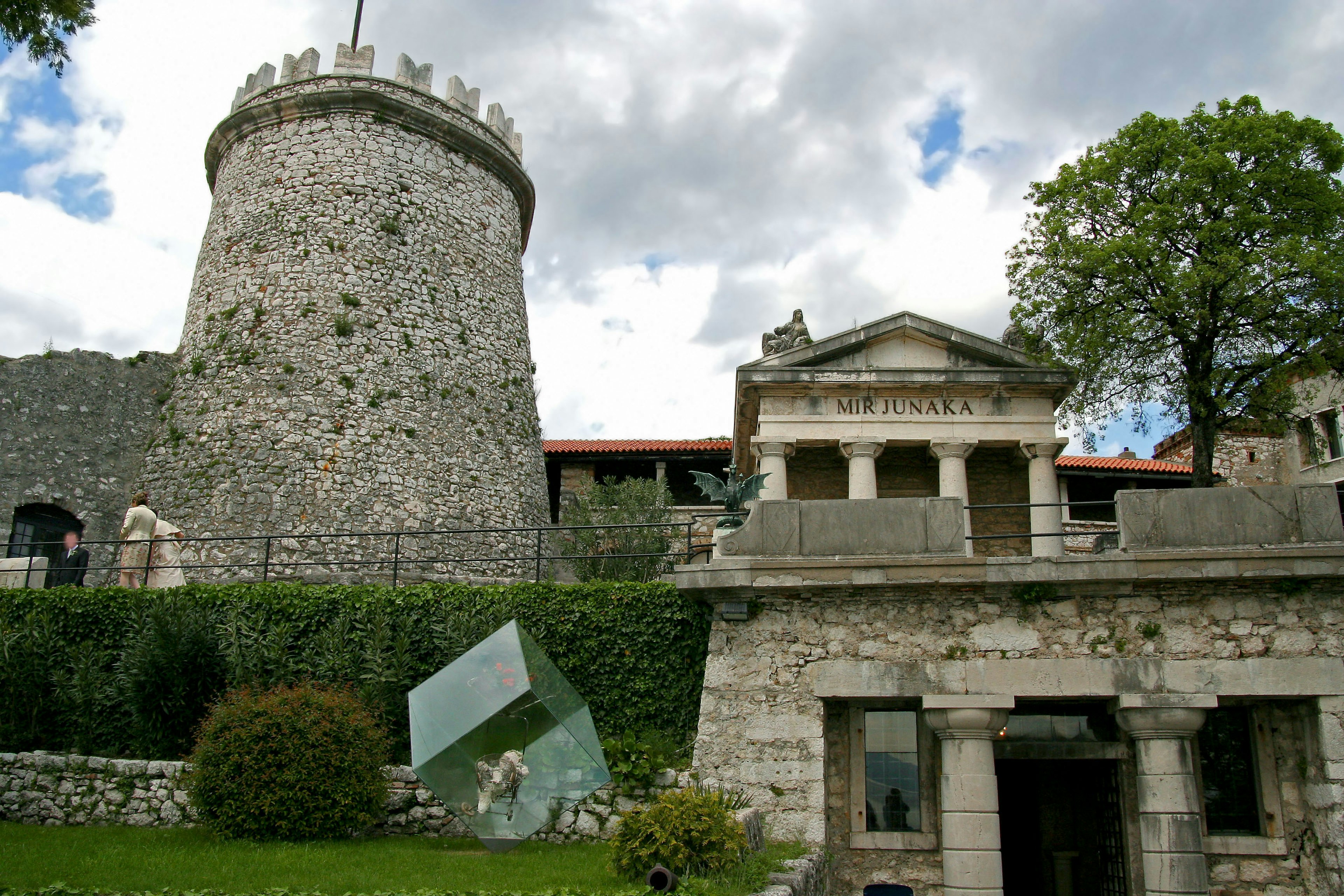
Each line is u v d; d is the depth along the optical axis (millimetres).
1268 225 19281
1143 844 12391
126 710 14977
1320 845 12320
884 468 26266
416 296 25438
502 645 11453
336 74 26547
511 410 26922
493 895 8891
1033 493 24016
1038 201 21906
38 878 9391
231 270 25172
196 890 9070
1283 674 12320
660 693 14203
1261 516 12773
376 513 23062
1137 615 12781
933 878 13203
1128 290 20109
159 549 18188
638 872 9844
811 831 12508
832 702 13672
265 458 22828
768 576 13180
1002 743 13742
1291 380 20125
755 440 24328
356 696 14102
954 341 24625
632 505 27719
